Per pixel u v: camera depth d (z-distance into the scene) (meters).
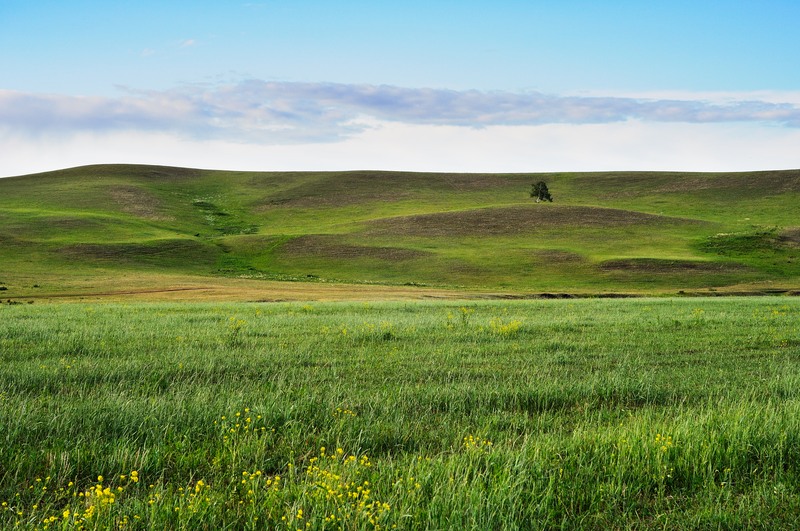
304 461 6.64
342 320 23.95
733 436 7.07
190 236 118.25
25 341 16.23
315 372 11.73
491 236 113.38
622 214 129.62
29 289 61.44
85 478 6.18
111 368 11.66
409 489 5.59
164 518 5.18
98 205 144.25
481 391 9.76
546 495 5.64
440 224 121.88
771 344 16.45
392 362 13.01
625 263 90.25
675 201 164.38
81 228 113.38
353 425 7.75
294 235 112.94
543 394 9.62
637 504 5.82
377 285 76.44
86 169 197.12
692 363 13.35
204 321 23.77
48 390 10.08
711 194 168.62
